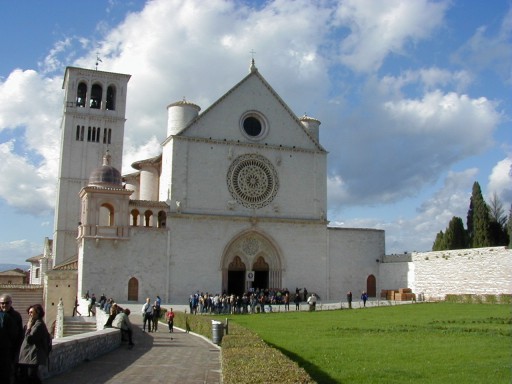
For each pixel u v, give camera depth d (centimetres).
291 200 7438
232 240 7019
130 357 2538
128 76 8856
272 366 1581
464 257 6356
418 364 2147
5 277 12900
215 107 7212
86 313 5662
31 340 1469
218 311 5666
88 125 8538
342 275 7538
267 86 7538
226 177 7119
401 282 7338
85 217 6381
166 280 6612
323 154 7712
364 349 2586
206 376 2000
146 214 6750
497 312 4528
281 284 7188
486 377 1869
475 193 8294
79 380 1892
